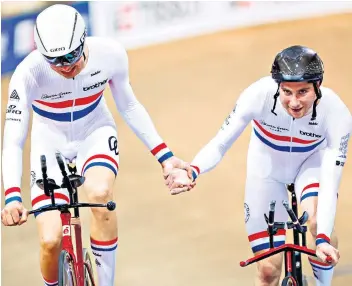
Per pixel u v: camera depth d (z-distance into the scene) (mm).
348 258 18531
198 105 28141
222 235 20422
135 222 21266
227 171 23875
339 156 13508
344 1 33688
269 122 13875
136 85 30156
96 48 13898
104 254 13695
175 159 14039
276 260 14109
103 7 33219
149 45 33688
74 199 12875
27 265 19812
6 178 12961
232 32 33750
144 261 19250
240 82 29562
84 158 14219
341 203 21359
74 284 12906
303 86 12727
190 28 34031
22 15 31844
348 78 28156
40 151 14242
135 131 14375
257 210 14391
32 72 13609
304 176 14203
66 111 14109
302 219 11844
